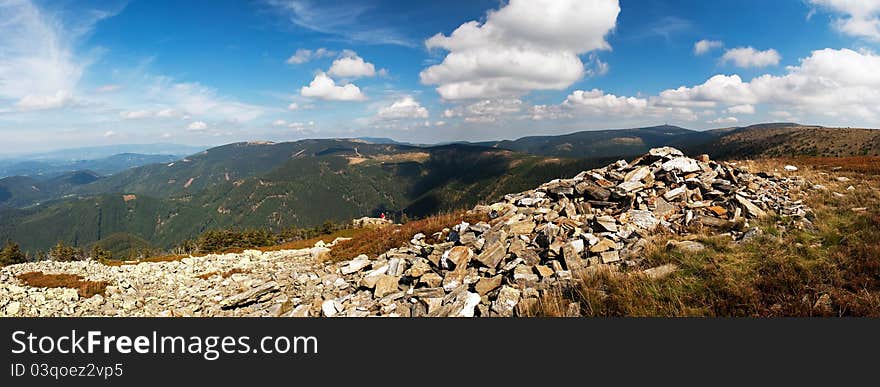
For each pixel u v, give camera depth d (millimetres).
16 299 18297
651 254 12141
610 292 10273
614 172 22188
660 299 9570
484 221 21422
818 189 19172
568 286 11211
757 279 9445
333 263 21906
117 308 17750
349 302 13320
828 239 11336
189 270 27562
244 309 15141
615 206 18250
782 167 29094
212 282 21672
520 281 11969
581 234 14539
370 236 26047
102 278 23531
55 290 20141
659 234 14141
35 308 17266
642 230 15039
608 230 14969
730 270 10047
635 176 20859
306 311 13469
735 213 14992
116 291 20703
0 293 18750
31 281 22734
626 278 10695
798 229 12586
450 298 11523
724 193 18453
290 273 20156
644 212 16844
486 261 13727
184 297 18578
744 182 20109
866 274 8891
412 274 14023
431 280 13445
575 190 20359
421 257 16734
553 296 10500
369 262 18281
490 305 11055
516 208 20828
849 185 20312
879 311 7816
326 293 15328
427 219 26062
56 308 17359
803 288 8844
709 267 10359
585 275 11359
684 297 9359
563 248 13289
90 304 18156
